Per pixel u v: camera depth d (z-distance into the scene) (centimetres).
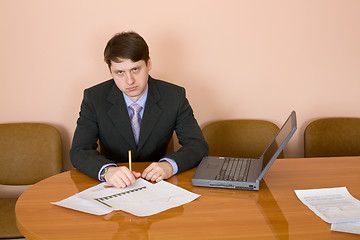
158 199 131
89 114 180
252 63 252
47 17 233
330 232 108
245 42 248
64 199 132
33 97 243
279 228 111
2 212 199
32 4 231
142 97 185
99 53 240
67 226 113
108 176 145
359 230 109
